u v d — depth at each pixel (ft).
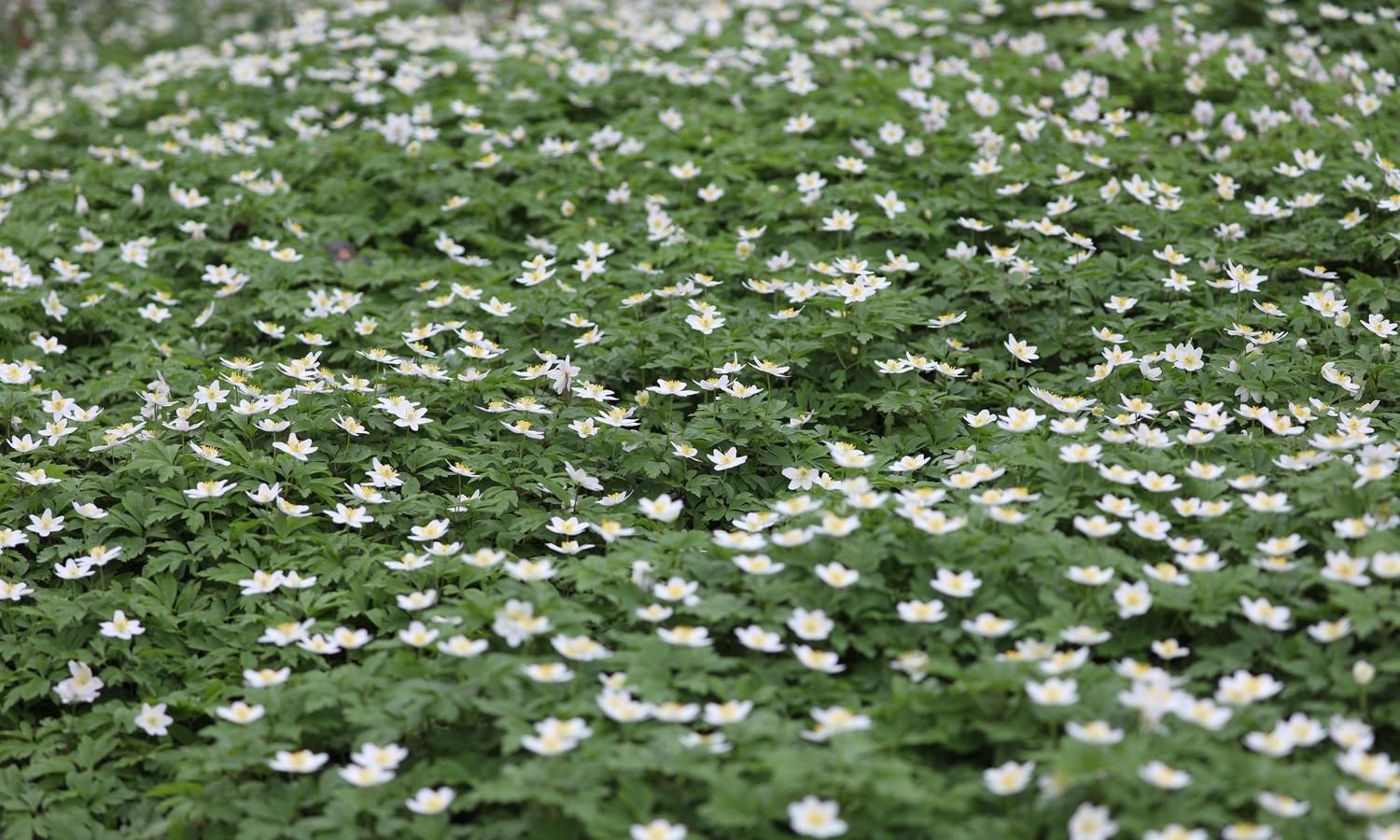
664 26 52.06
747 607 19.22
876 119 39.83
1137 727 16.17
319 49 50.24
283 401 25.67
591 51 49.90
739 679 17.70
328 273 35.17
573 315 30.19
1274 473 21.94
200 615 22.02
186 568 23.56
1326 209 34.40
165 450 24.82
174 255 36.91
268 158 41.37
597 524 23.62
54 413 26.37
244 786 17.78
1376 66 45.06
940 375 28.37
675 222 35.94
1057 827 15.21
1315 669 17.43
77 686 20.48
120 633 21.31
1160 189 33.30
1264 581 18.72
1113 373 27.78
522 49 49.21
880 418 28.17
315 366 27.37
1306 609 18.34
